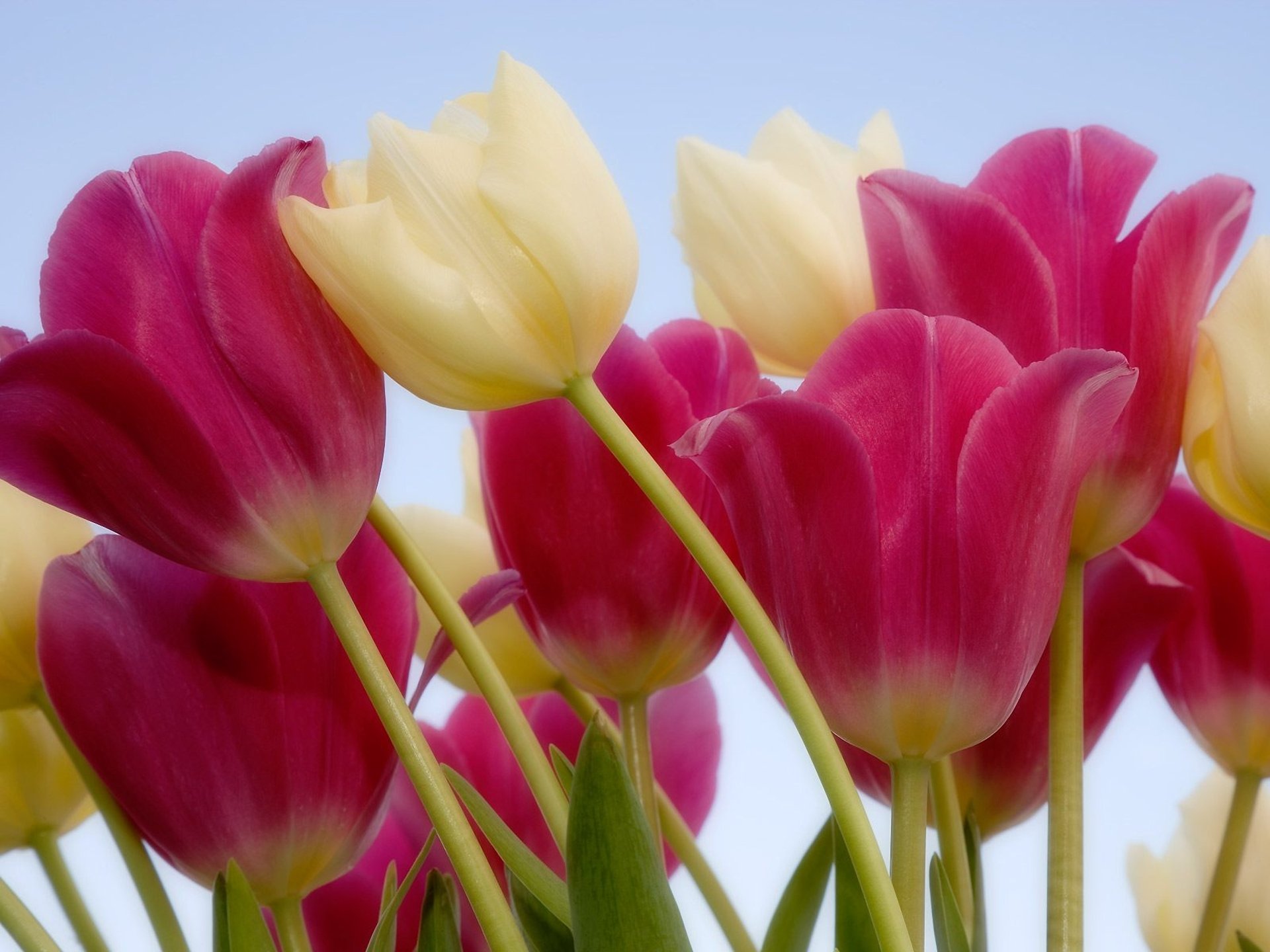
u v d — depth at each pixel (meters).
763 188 0.60
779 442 0.52
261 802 0.55
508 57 0.52
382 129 0.52
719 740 0.66
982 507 0.51
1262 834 0.66
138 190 0.52
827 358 0.52
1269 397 0.54
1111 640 0.60
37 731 0.60
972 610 0.52
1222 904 0.61
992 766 0.60
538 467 0.58
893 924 0.50
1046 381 0.51
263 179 0.51
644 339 0.59
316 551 0.53
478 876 0.51
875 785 0.60
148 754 0.55
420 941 0.54
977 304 0.55
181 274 0.52
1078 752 0.55
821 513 0.52
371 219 0.51
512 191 0.52
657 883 0.51
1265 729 0.60
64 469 0.52
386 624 0.56
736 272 0.60
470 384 0.52
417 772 0.52
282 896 0.55
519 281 0.52
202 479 0.52
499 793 0.64
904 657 0.52
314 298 0.52
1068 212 0.56
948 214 0.55
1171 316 0.55
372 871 0.63
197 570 0.54
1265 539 0.60
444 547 0.64
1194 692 0.61
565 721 0.66
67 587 0.55
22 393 0.51
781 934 0.58
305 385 0.52
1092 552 0.56
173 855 0.55
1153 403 0.55
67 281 0.52
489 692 0.54
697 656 0.59
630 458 0.52
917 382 0.52
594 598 0.58
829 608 0.52
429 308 0.51
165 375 0.52
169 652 0.55
